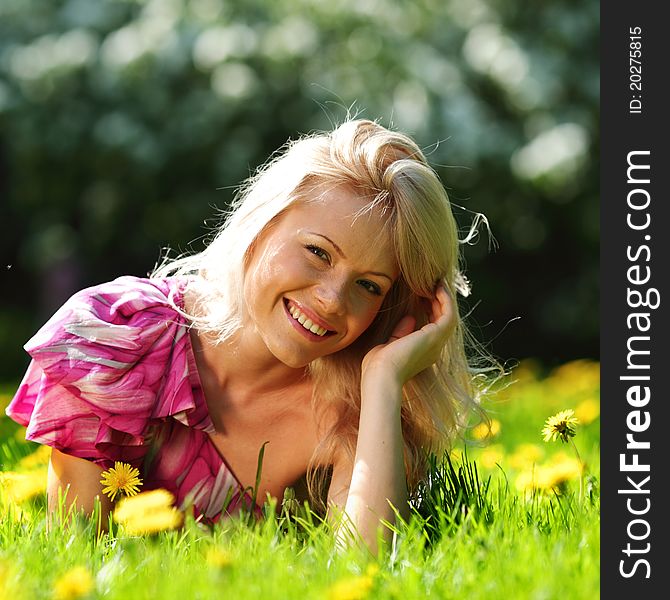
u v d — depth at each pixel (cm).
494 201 1071
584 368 794
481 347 304
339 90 970
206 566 198
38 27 1004
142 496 214
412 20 1011
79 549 210
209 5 958
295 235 242
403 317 269
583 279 1160
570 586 183
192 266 276
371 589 183
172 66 934
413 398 273
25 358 1211
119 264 1250
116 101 977
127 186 1057
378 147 247
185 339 258
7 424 457
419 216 246
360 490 236
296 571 196
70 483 254
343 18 965
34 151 1000
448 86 973
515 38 992
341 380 264
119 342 249
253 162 988
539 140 962
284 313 244
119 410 247
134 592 179
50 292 1255
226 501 257
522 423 494
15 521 244
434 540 227
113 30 982
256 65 952
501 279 1228
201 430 260
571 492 271
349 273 241
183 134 971
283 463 268
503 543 206
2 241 1256
